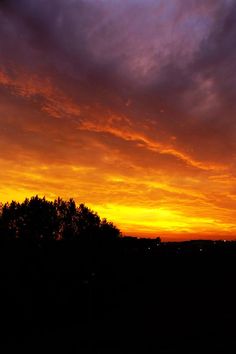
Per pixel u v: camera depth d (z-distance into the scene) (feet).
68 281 63.21
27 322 41.83
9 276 60.90
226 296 60.34
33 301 50.93
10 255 68.18
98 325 41.39
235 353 30.48
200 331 38.55
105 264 77.20
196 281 71.20
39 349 31.86
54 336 36.60
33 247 72.28
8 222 73.31
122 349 31.96
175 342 34.17
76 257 74.49
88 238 79.41
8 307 47.65
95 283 64.44
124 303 53.78
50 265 68.74
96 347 32.35
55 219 78.07
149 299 56.90
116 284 65.72
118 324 41.98
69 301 52.60
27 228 74.08
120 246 84.23
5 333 37.19
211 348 31.99
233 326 40.86
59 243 76.74
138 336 36.63
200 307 52.03
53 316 45.11
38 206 76.64
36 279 61.57
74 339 35.55
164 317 45.75
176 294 61.05
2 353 30.94
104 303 53.06
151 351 31.17
